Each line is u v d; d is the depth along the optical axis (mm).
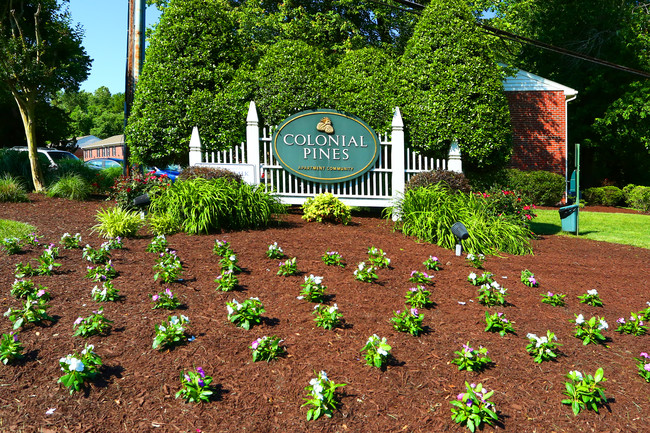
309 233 6863
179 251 5504
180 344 3492
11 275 4477
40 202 9320
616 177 25469
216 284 4574
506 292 5098
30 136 10484
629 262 7418
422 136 9352
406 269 5496
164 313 3912
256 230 6836
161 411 2859
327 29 17828
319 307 3980
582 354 3871
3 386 2936
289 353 3500
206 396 2965
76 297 4090
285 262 5141
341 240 6539
